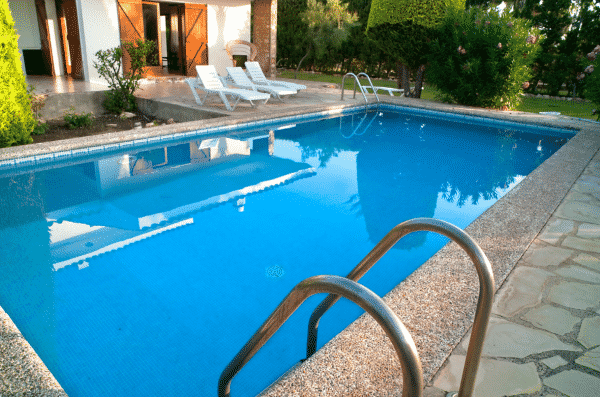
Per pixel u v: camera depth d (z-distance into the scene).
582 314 2.20
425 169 6.29
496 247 2.91
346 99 10.99
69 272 3.21
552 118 8.91
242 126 7.70
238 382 2.20
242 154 6.60
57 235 3.81
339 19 16.70
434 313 2.12
